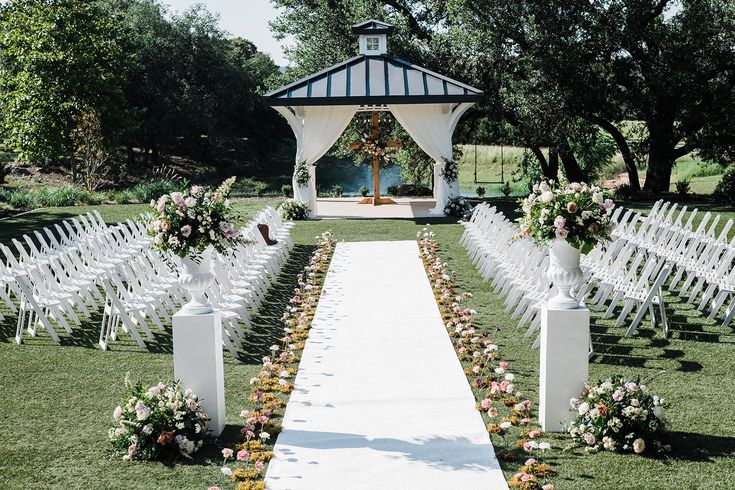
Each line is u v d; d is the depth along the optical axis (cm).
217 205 610
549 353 594
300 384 714
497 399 664
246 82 4753
